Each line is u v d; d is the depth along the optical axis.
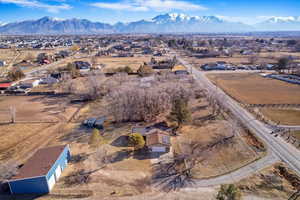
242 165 29.38
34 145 36.66
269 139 36.16
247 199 23.08
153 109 46.28
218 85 71.50
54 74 84.69
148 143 33.84
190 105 52.66
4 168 26.94
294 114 46.84
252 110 49.50
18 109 54.03
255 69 98.44
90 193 24.84
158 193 24.67
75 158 32.38
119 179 27.33
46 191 25.25
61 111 52.53
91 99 60.66
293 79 77.62
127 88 49.62
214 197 23.70
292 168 28.30
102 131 41.28
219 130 40.00
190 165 29.86
